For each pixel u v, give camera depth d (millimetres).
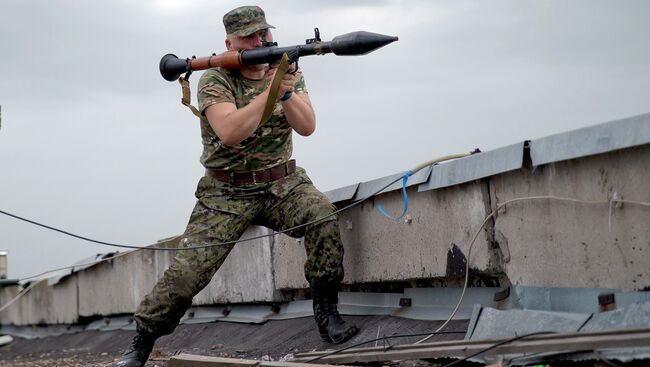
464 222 5328
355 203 5875
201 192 6086
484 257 5180
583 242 4516
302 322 7297
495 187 5082
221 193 6012
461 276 5395
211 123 5750
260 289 7953
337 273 5945
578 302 4574
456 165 5293
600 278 4434
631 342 3662
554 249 4699
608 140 4203
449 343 4535
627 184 4230
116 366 5828
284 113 5891
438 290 5824
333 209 5938
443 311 5723
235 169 5980
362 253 6402
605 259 4395
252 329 8180
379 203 6168
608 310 4371
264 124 5938
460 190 5348
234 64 5742
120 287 11109
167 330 5891
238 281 8406
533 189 4793
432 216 5621
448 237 5480
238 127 5594
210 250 5891
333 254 5895
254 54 5664
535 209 4801
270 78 5664
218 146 5953
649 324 3932
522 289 4957
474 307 5035
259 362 4965
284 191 6039
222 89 5793
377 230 6215
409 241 5867
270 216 6141
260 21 5840
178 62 5988
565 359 3957
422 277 5746
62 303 13383
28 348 14211
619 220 4293
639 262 4207
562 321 4402
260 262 7938
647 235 4152
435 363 4711
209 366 5281
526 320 4605
